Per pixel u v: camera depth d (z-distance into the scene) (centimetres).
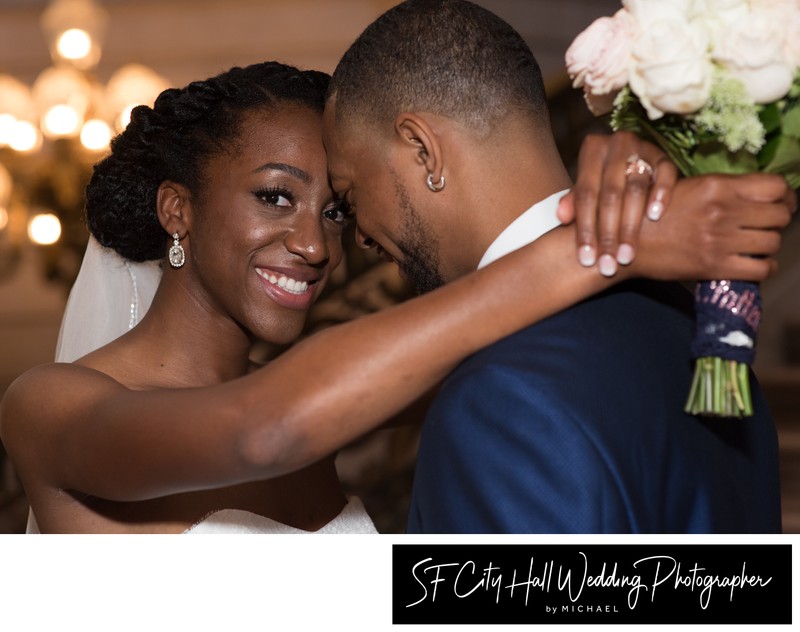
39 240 615
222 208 217
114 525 213
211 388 173
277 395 160
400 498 587
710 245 148
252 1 890
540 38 859
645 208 151
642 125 159
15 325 892
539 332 157
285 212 217
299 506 237
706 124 149
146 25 900
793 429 646
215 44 894
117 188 229
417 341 157
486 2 848
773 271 149
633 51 150
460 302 157
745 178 148
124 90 633
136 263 251
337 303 582
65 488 209
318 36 885
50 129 615
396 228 180
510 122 172
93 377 202
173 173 222
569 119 743
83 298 253
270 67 222
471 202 172
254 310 219
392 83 175
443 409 153
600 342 157
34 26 909
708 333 151
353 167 183
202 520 218
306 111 218
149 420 174
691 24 151
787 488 582
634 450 150
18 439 206
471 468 147
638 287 172
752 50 145
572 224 157
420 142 173
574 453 144
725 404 151
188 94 218
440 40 173
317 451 160
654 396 156
